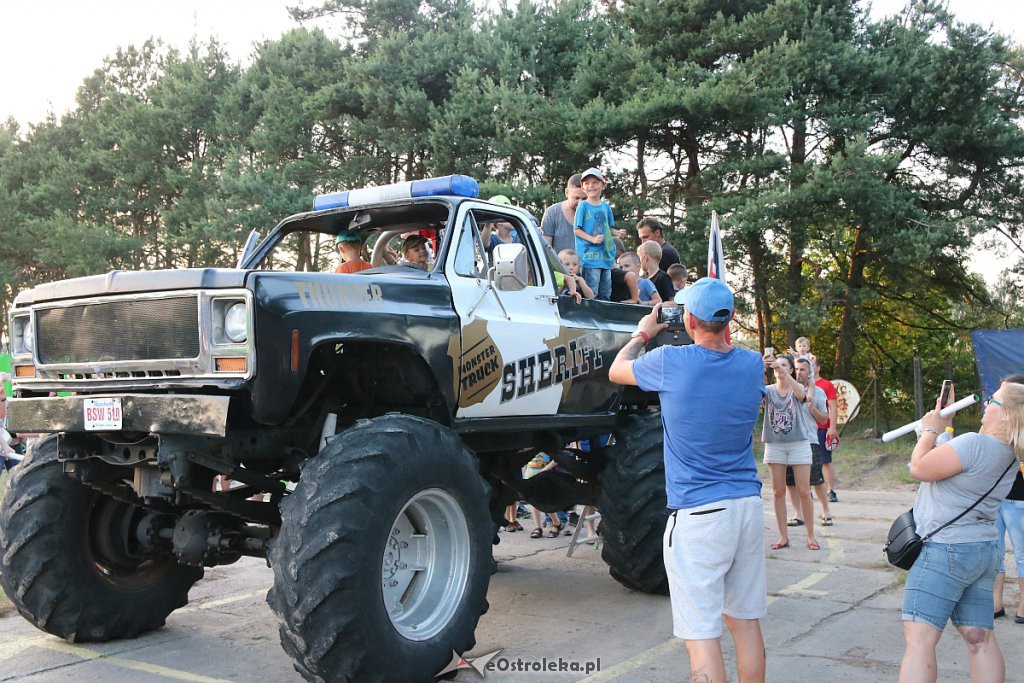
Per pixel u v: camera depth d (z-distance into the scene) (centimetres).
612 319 615
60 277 3231
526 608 579
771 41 2130
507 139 2089
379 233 590
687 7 2222
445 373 465
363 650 380
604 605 585
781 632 514
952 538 360
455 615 433
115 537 502
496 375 500
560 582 658
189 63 3039
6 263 3130
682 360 346
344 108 2469
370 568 386
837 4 2186
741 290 2342
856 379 2744
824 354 2778
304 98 2488
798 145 2375
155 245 2962
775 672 441
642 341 379
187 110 2900
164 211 2780
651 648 486
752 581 341
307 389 460
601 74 2216
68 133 3528
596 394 588
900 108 2212
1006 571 678
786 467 814
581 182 704
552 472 646
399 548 431
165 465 406
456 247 505
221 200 2444
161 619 524
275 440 455
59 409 426
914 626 365
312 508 382
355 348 469
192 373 400
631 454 588
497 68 2286
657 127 2195
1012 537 540
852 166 1936
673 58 2203
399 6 2669
